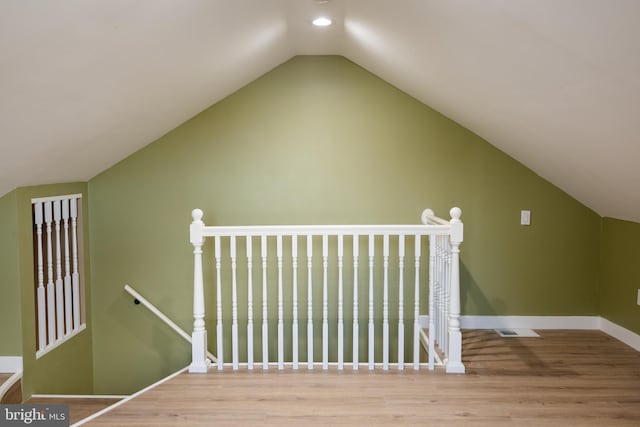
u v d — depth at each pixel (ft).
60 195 12.39
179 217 13.82
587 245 13.62
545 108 8.71
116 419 8.42
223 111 13.65
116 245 13.89
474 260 13.76
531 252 13.69
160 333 14.10
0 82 6.52
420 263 13.70
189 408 8.82
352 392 9.46
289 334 13.92
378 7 8.50
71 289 13.15
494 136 12.57
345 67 13.57
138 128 11.87
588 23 5.48
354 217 13.76
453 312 10.39
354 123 13.65
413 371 10.52
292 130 13.66
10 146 8.59
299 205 13.78
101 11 6.15
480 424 8.21
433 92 11.87
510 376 10.24
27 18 5.53
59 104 8.14
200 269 10.56
